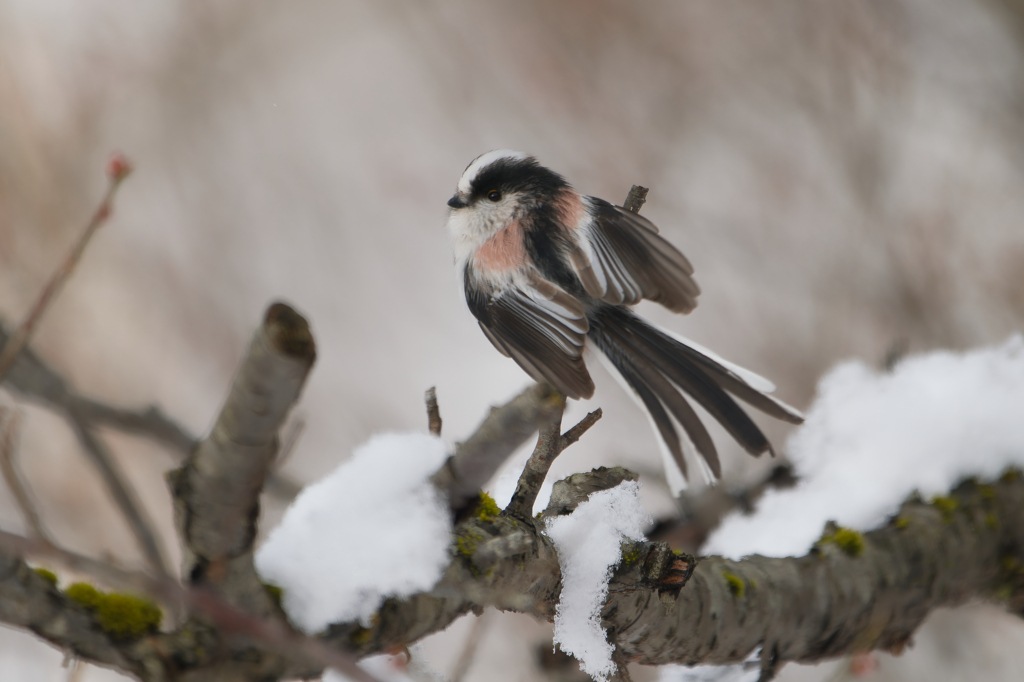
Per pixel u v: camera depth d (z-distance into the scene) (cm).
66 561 194
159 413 532
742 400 529
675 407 528
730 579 408
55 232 1273
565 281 523
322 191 1570
